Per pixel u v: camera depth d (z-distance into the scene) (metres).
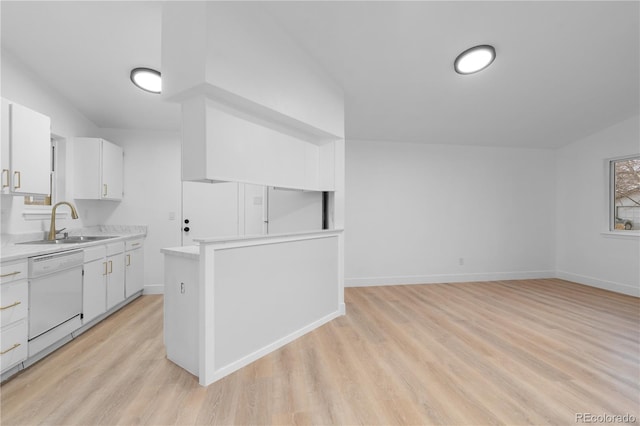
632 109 3.83
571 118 4.04
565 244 4.93
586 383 1.96
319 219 3.39
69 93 3.20
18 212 2.72
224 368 2.03
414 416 1.64
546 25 2.53
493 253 4.94
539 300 3.82
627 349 2.44
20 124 2.36
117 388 1.88
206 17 1.84
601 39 2.69
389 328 2.89
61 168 3.28
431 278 4.75
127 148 4.02
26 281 2.11
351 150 4.57
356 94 3.38
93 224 3.82
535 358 2.29
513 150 4.98
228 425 1.56
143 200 4.05
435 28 2.51
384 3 2.26
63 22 2.35
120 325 2.96
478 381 1.98
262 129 2.47
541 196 5.02
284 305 2.57
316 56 2.79
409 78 3.14
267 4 2.22
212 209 4.16
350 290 4.33
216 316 1.99
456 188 4.83
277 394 1.83
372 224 4.62
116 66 2.86
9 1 2.14
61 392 1.84
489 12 2.38
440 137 4.54
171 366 2.16
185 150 2.10
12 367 2.03
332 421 1.59
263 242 2.36
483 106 3.71
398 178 4.68
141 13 2.29
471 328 2.89
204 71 1.82
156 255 4.08
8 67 2.54
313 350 2.43
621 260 4.17
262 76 2.24
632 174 4.21
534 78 3.20
